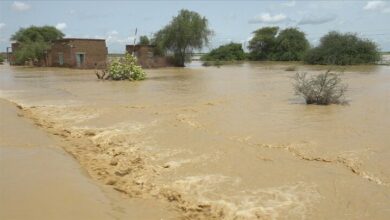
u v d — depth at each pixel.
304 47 84.38
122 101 20.23
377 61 61.91
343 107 17.23
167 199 7.91
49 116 16.45
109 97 22.03
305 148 10.72
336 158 9.78
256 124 13.87
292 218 6.85
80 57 58.25
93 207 7.49
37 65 66.62
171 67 62.62
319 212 7.03
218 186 8.28
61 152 11.16
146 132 12.97
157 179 8.89
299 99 19.98
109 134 12.91
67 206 7.52
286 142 11.39
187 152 10.65
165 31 64.75
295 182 8.33
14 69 57.09
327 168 9.11
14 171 9.45
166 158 10.25
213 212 7.24
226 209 7.27
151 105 18.66
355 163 9.35
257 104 18.53
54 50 61.81
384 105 17.59
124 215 7.18
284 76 37.38
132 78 34.34
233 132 12.72
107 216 7.12
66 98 21.86
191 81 32.88
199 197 7.84
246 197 7.71
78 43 57.69
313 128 13.08
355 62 60.16
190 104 18.83
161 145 11.41
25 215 7.11
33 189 8.33
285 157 9.99
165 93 23.70
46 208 7.42
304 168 9.14
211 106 18.11
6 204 7.57
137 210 7.40
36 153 10.99
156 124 14.05
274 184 8.27
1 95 23.77
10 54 82.12
